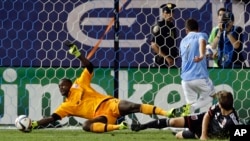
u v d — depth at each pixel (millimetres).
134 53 36688
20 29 36875
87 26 36844
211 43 36344
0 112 36594
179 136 31219
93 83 36625
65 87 33156
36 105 36594
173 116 32625
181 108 36438
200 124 30922
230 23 36312
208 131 30453
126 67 36656
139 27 36750
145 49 36688
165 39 36594
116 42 36750
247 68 36562
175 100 36469
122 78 36594
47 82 36656
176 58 36625
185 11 36750
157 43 36594
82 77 33375
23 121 33031
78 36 36844
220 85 36625
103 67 36688
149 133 33406
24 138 30953
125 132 33750
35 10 36812
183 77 34438
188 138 31078
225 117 30109
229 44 36438
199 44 33688
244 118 36594
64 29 36875
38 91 36625
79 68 36688
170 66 36625
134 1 36750
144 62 36719
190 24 34156
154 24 36719
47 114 36594
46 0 36844
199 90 34375
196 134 31016
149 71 36594
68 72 36688
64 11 36844
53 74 36656
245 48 36656
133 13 36781
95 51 36781
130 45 36750
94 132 32406
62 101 36625
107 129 32094
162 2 36750
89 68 33406
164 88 36500
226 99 29828
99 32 36781
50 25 36875
